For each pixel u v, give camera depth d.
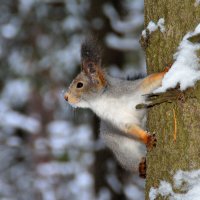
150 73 5.25
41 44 14.30
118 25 14.01
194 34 4.71
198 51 4.70
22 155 16.09
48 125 17.03
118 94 6.22
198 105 4.61
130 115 6.12
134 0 14.83
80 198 14.93
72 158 14.91
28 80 14.48
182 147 4.67
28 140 17.08
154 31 5.15
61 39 14.15
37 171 15.94
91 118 13.68
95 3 13.95
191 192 4.51
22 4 14.44
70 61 14.14
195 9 4.80
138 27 14.10
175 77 4.71
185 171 4.63
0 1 14.51
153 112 4.99
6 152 16.12
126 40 13.76
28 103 17.95
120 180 13.20
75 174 15.05
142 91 5.95
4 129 16.56
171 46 4.96
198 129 4.61
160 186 4.80
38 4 14.27
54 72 14.34
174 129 4.73
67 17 14.10
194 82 4.62
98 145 13.27
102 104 6.32
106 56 13.49
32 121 17.00
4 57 14.59
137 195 13.12
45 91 14.62
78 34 14.03
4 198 15.68
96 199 13.07
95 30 13.78
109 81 6.36
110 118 6.25
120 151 6.66
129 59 14.16
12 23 14.51
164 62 5.05
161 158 4.85
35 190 15.65
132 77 6.83
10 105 16.42
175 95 4.71
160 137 4.88
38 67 14.37
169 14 4.98
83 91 6.48
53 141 15.39
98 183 13.17
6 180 15.95
